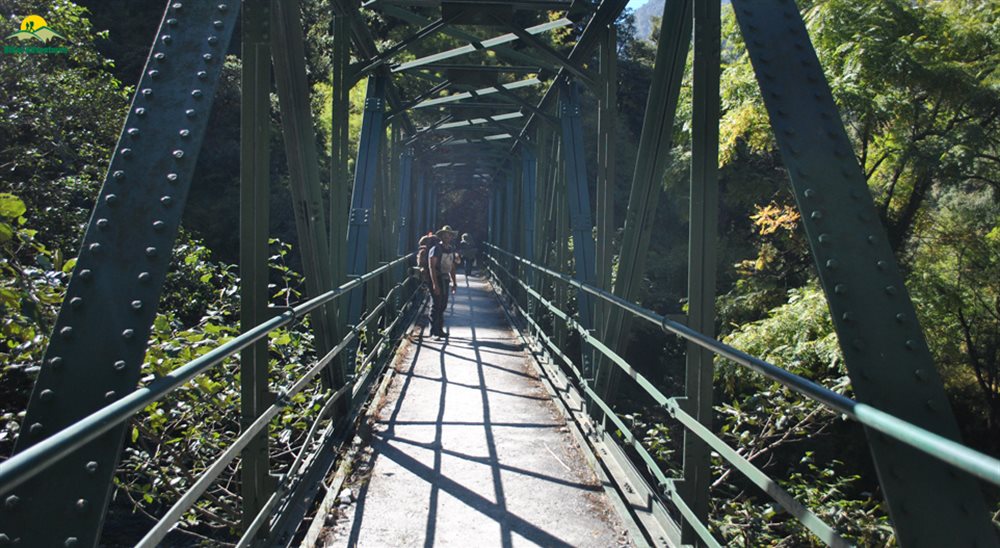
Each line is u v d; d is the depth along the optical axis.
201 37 2.59
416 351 9.99
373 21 20.44
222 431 5.23
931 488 1.87
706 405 3.58
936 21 10.37
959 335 12.21
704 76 3.61
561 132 9.18
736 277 15.89
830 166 2.31
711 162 3.61
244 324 3.78
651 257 18.11
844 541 1.91
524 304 14.30
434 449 5.48
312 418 5.72
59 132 8.23
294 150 4.71
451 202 42.00
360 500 4.42
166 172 2.34
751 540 4.94
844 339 2.07
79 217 7.91
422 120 19.00
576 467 5.11
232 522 4.76
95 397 2.03
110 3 17.61
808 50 2.55
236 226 16.95
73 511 1.85
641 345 18.78
